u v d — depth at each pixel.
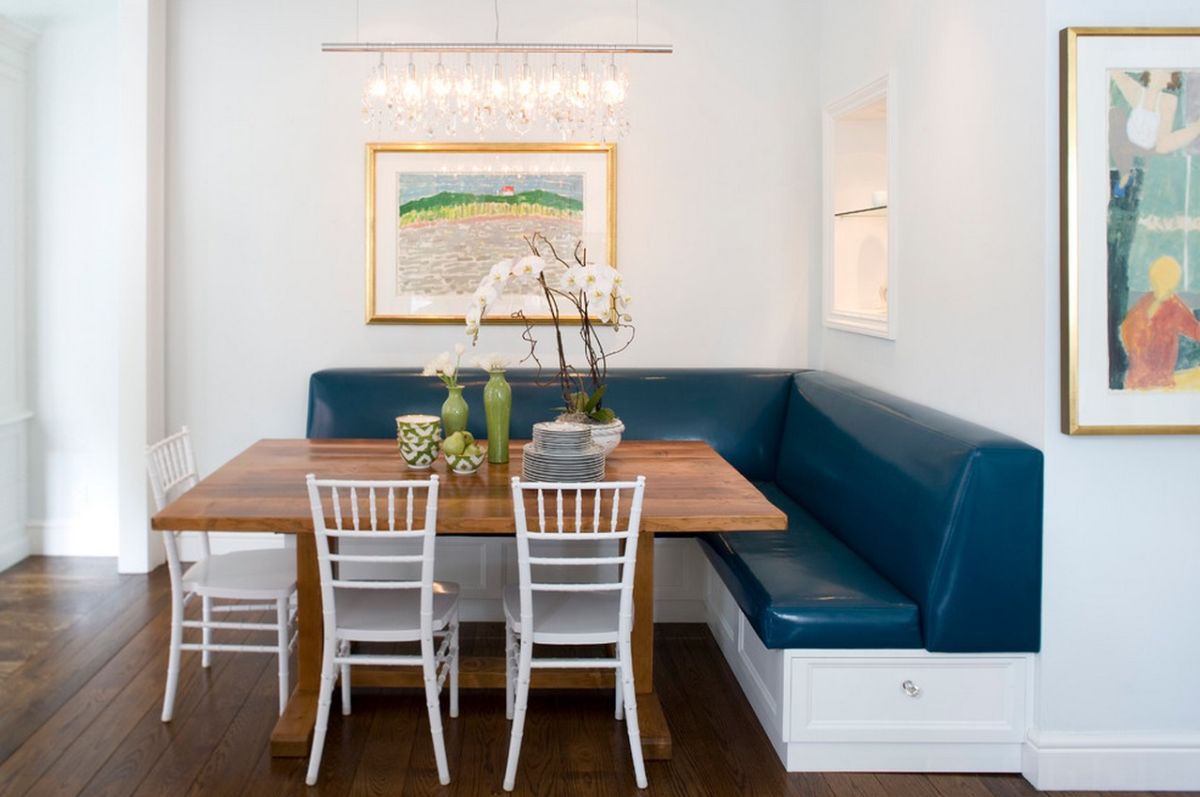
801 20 4.95
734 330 5.05
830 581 3.24
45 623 4.24
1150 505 2.93
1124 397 2.86
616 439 3.67
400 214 4.95
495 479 3.42
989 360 3.20
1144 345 2.85
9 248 4.93
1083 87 2.80
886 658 3.04
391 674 3.52
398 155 4.93
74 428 5.17
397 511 3.03
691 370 4.83
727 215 5.00
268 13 4.90
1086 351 2.84
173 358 5.03
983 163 3.22
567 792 2.94
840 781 3.02
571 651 3.73
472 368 4.95
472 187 4.94
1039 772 2.98
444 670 3.19
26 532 5.18
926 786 3.00
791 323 5.05
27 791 2.90
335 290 5.00
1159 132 2.82
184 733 3.28
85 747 3.17
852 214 4.55
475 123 4.50
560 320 4.98
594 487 2.83
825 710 3.05
